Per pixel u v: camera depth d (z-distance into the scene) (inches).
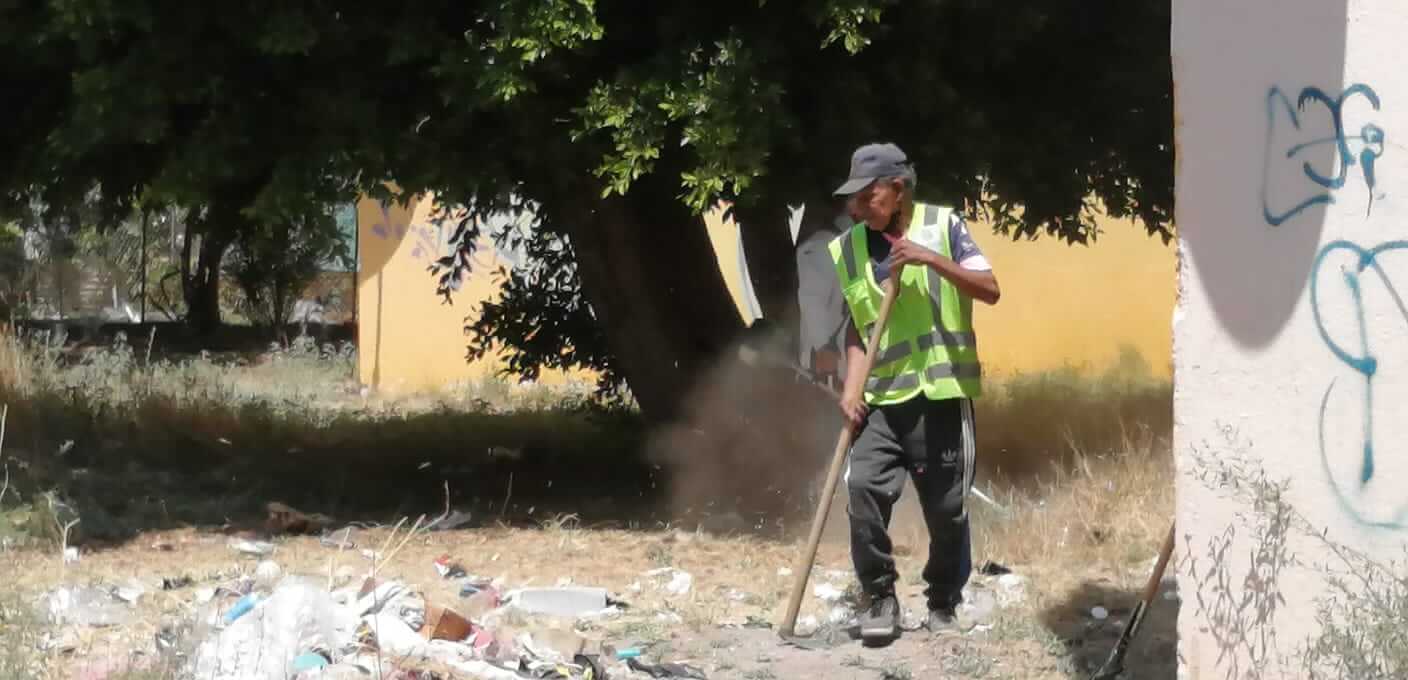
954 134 542.6
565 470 709.9
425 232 1188.5
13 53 553.3
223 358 1348.4
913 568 486.9
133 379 983.6
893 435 397.4
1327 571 290.5
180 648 345.7
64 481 580.4
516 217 746.8
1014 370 1080.8
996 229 705.6
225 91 523.8
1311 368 292.4
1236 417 303.0
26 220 661.3
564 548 527.8
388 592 426.9
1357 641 276.4
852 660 385.1
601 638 405.4
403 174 526.0
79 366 1086.4
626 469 709.3
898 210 397.7
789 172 543.8
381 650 363.9
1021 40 556.1
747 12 520.7
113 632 391.5
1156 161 643.5
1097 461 611.8
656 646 396.2
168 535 529.3
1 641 353.1
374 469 698.8
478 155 535.2
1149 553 492.7
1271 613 298.0
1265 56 296.4
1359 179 284.7
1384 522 283.9
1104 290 1119.6
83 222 770.2
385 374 1192.8
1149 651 387.9
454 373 1184.2
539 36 492.4
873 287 397.7
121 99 510.6
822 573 487.2
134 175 585.9
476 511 601.9
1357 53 283.9
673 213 650.8
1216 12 302.8
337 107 520.4
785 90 515.2
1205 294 306.8
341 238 557.0
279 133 535.2
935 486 397.7
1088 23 593.3
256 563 487.8
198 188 525.0
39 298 1562.5
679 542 536.7
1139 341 1112.8
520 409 940.0
